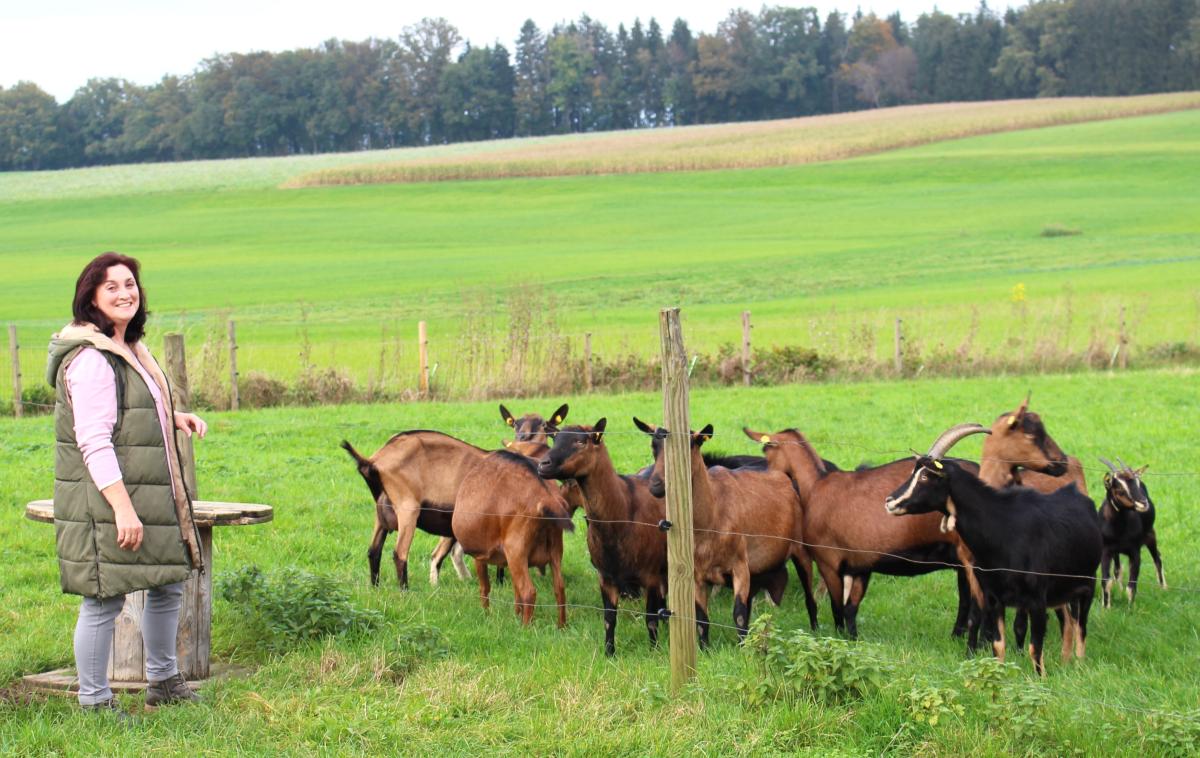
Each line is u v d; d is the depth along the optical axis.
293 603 8.66
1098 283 42.62
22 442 18.28
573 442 8.96
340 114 168.88
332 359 27.56
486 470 10.08
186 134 170.62
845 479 10.16
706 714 6.96
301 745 6.55
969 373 26.69
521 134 180.88
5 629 9.10
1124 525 10.51
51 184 121.31
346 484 15.23
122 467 6.73
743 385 25.77
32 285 52.50
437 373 26.33
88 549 6.72
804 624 10.24
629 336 32.31
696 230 69.94
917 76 182.25
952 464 8.77
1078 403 21.91
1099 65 162.38
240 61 174.50
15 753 6.38
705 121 186.00
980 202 75.56
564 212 82.12
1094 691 7.71
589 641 9.19
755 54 182.75
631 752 6.53
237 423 20.11
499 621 9.66
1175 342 29.06
